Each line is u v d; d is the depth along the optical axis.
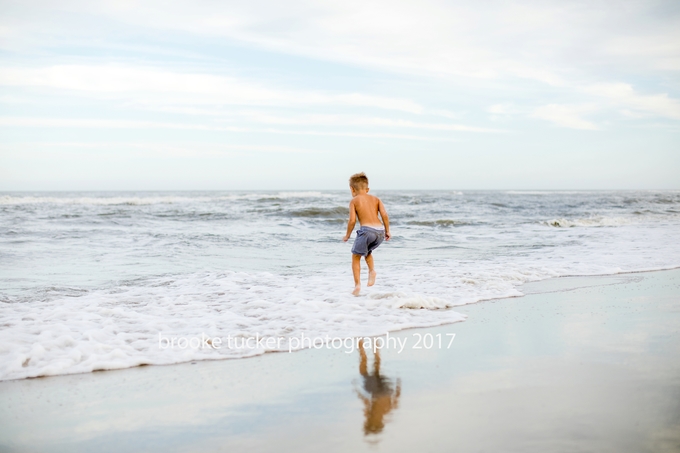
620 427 2.61
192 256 10.60
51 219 19.20
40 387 3.41
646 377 3.34
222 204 31.52
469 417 2.78
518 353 3.99
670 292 6.59
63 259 9.87
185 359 4.01
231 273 8.34
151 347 4.30
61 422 2.85
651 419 2.70
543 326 4.88
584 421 2.68
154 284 7.45
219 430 2.71
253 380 3.51
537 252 11.33
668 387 3.15
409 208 28.78
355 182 6.76
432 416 2.81
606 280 7.67
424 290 6.91
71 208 26.20
